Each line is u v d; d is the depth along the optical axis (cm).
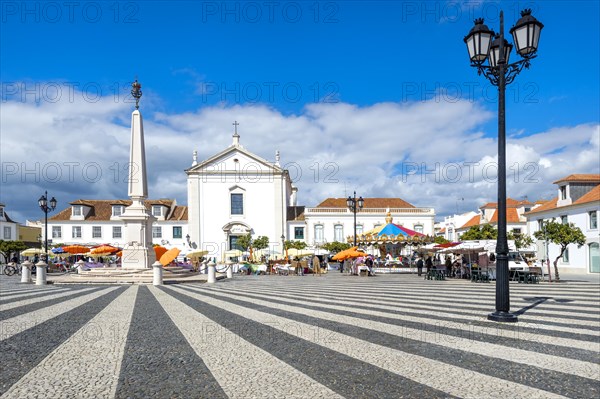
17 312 998
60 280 2308
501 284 864
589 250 3466
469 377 477
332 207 6016
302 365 525
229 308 1075
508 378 474
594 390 437
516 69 899
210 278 2348
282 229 5656
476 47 925
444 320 863
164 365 527
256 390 436
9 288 1858
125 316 933
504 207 888
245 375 485
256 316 926
